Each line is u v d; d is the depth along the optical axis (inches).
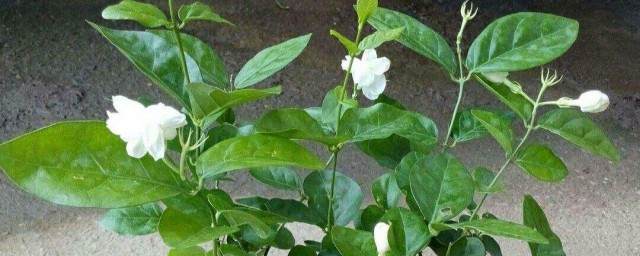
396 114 18.5
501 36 18.4
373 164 44.8
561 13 68.3
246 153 15.1
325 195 19.4
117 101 14.0
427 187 17.2
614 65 60.6
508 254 39.7
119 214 19.6
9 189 40.7
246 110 48.8
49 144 14.0
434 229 16.6
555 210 43.5
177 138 17.6
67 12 57.9
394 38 15.7
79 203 13.9
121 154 14.6
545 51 18.1
